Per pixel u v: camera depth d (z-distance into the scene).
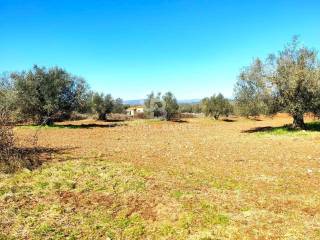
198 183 11.74
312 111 28.80
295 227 8.06
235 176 12.84
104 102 56.69
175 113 56.25
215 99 59.50
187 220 8.43
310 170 13.67
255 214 8.86
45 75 37.00
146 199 9.98
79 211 9.05
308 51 28.05
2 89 36.97
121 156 16.81
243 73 30.55
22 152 16.08
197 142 23.50
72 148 19.45
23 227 8.01
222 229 7.96
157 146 21.08
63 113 38.59
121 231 7.96
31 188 10.73
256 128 35.78
